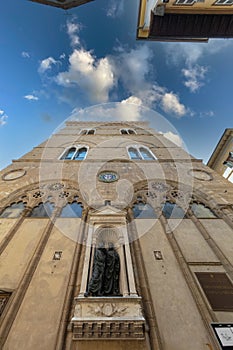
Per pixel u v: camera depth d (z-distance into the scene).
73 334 4.59
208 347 4.73
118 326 4.63
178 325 5.23
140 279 6.41
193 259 7.46
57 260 7.16
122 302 5.02
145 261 7.29
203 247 8.07
